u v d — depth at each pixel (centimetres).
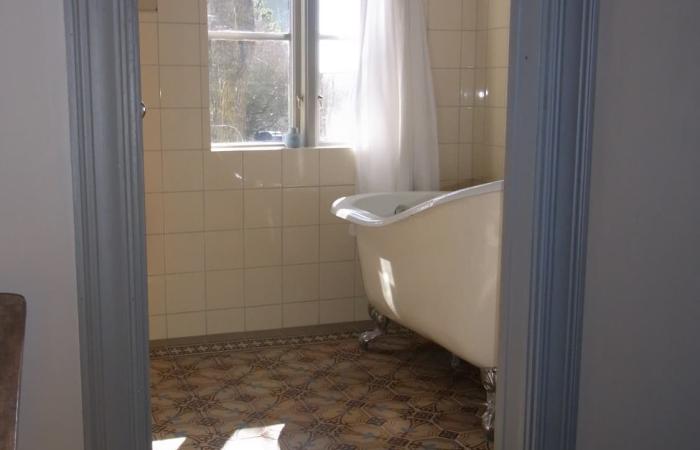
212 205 399
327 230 420
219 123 406
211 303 406
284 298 418
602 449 201
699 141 197
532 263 185
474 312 294
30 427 154
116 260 154
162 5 378
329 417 313
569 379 192
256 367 371
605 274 193
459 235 294
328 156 414
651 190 194
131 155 152
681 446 208
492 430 287
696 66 193
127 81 150
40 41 145
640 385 202
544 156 181
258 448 286
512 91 185
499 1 410
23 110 145
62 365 154
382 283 353
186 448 285
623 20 184
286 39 412
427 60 412
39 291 151
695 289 203
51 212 149
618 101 186
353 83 422
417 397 334
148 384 162
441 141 435
